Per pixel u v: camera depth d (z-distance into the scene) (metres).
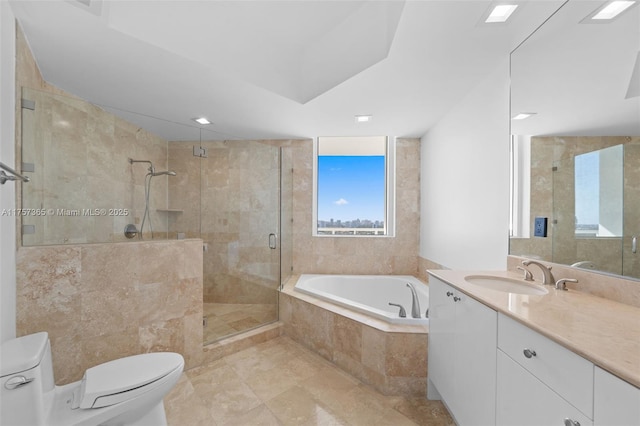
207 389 1.79
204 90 2.01
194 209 2.63
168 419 1.52
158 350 1.90
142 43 1.46
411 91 2.05
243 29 1.80
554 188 1.37
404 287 3.01
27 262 1.43
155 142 2.44
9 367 0.97
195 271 2.08
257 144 2.89
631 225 1.04
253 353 2.27
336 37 1.89
